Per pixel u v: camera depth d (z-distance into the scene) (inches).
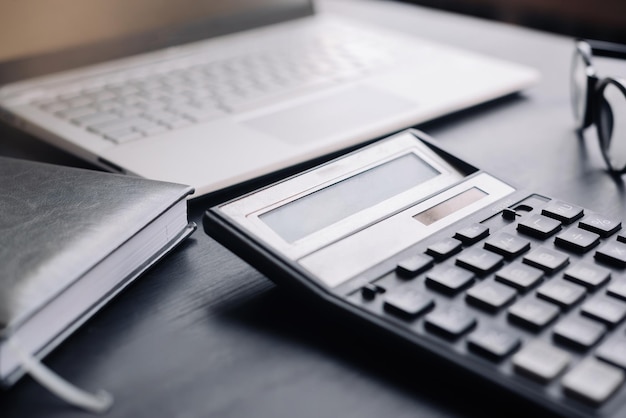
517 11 55.1
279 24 33.8
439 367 12.9
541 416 11.8
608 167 22.1
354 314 14.0
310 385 13.3
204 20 30.9
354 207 17.2
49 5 26.4
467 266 15.2
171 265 17.3
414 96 26.0
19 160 19.0
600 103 22.0
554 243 16.2
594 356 12.6
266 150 21.5
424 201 17.7
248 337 14.7
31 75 26.5
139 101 25.2
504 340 12.8
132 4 28.5
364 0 43.8
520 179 21.5
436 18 40.0
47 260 13.9
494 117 26.3
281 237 15.9
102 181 17.5
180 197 17.3
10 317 12.4
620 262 15.3
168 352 14.2
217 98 25.6
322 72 28.3
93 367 13.8
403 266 15.1
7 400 12.9
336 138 22.4
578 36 51.3
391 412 12.7
